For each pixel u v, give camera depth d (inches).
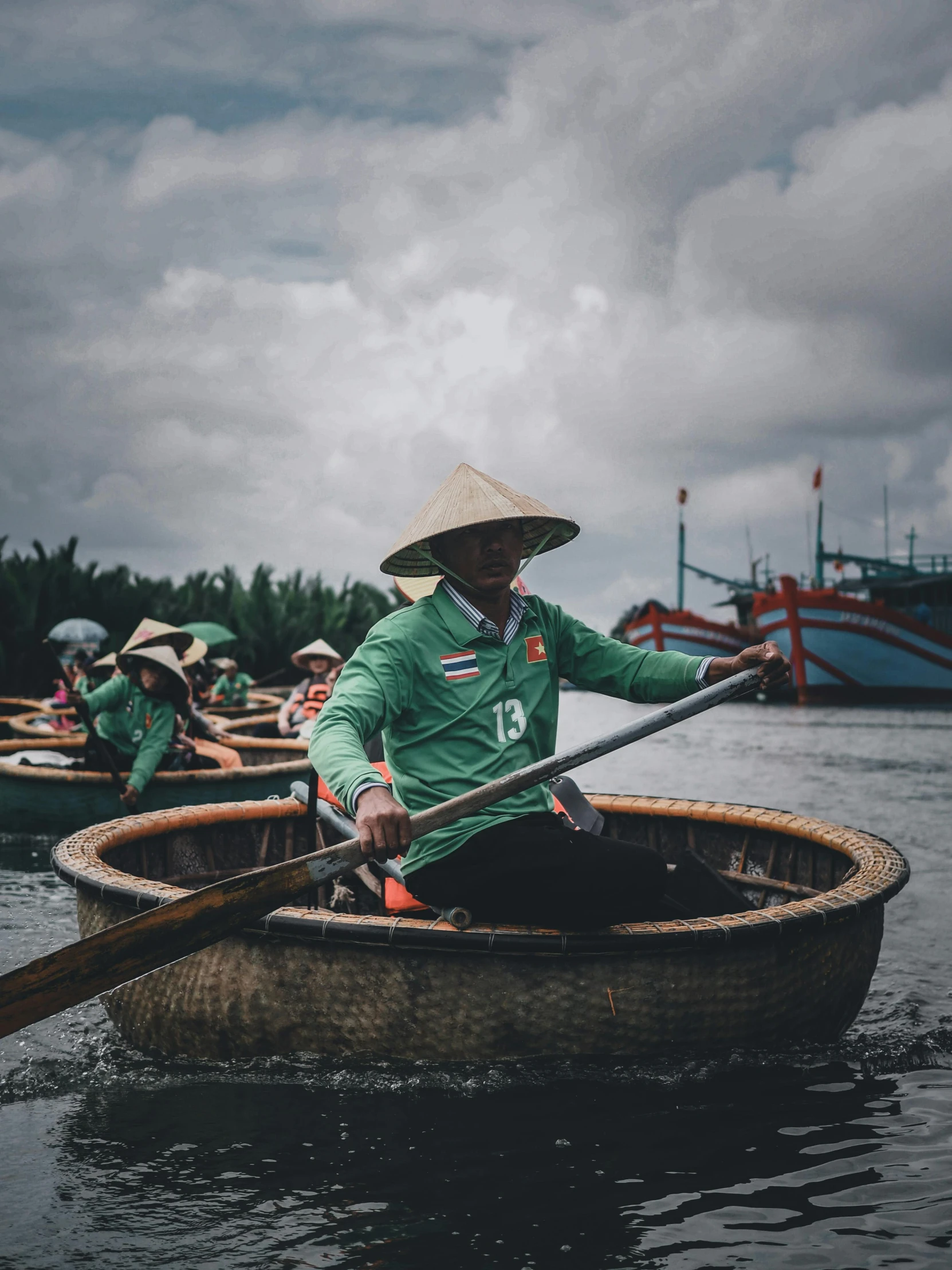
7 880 197.3
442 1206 81.4
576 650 119.0
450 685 107.2
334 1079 103.4
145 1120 96.4
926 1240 77.5
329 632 989.2
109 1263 74.0
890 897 116.5
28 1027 122.1
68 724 384.5
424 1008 101.3
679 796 333.1
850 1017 116.6
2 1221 79.5
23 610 669.3
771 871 160.9
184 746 266.1
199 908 84.8
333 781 92.3
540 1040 101.5
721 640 1288.1
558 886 103.0
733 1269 73.8
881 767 427.5
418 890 107.7
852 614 1109.7
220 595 958.4
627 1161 88.6
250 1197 82.9
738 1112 98.0
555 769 92.7
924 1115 98.0
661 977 102.3
